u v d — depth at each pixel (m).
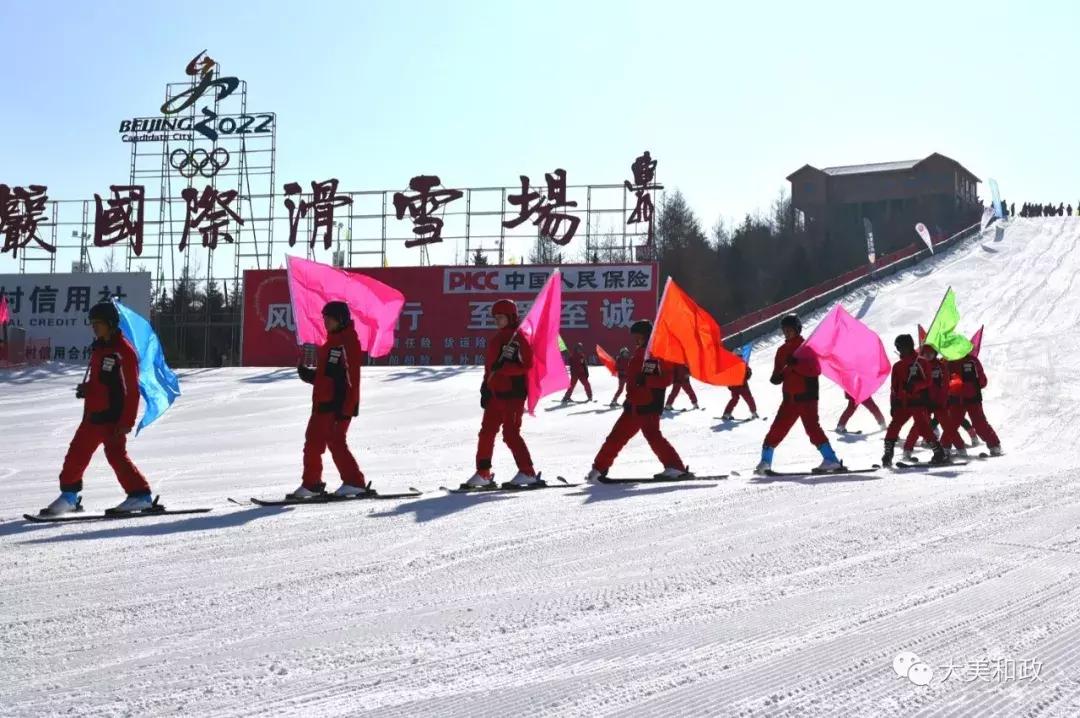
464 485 10.05
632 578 5.74
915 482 10.20
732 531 7.30
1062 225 74.38
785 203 103.75
